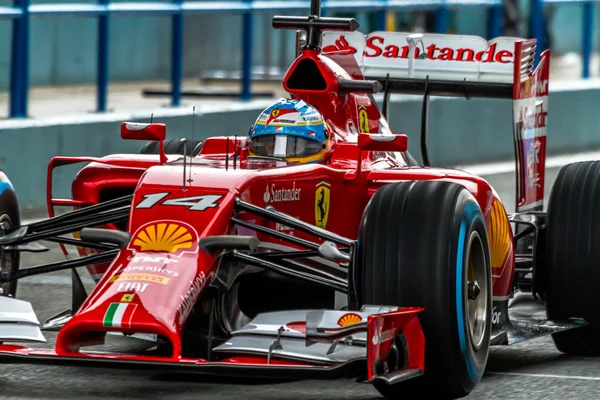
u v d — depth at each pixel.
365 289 21.61
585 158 64.69
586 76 75.94
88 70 76.88
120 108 63.28
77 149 49.62
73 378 23.58
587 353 26.77
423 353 20.83
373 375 19.00
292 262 24.08
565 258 26.20
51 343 26.58
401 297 21.17
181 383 23.25
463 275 21.30
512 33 78.50
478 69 31.22
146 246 21.30
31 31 73.00
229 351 20.53
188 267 20.86
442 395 21.62
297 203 23.98
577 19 119.75
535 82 29.64
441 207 21.39
